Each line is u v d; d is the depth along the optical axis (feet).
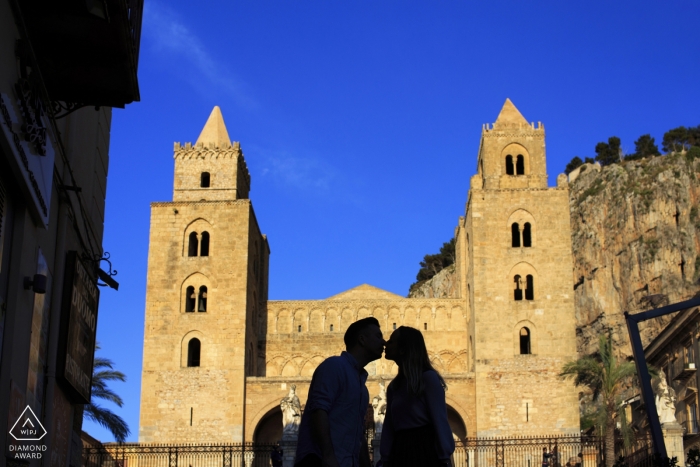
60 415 89.04
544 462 204.03
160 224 280.10
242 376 265.95
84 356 94.43
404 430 38.91
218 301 272.72
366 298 318.86
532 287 276.00
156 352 269.03
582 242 445.78
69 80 72.84
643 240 412.57
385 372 286.46
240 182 297.53
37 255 72.84
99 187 110.01
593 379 235.81
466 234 306.76
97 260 99.76
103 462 205.57
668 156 435.53
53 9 63.98
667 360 227.61
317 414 36.40
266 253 318.04
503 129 292.40
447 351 293.23
